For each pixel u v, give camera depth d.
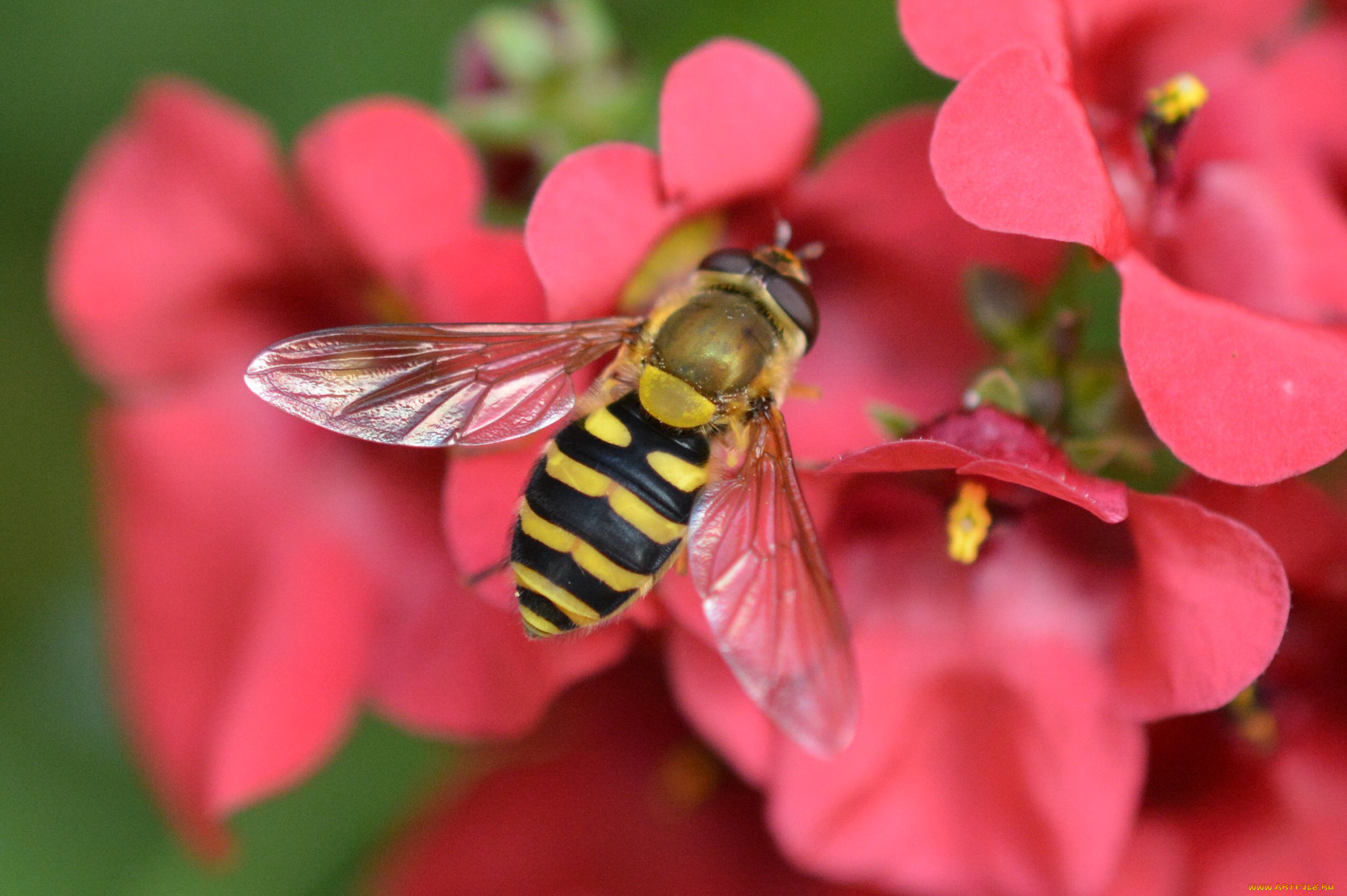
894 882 0.10
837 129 0.12
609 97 0.11
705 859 0.11
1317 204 0.11
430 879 0.11
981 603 0.10
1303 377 0.09
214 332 0.11
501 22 0.11
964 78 0.10
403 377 0.10
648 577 0.10
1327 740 0.10
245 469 0.11
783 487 0.10
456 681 0.11
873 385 0.11
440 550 0.11
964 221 0.10
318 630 0.11
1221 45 0.11
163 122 0.11
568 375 0.10
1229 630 0.10
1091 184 0.10
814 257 0.10
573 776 0.11
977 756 0.10
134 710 0.11
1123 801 0.10
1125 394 0.10
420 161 0.10
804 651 0.10
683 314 0.10
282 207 0.11
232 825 0.12
